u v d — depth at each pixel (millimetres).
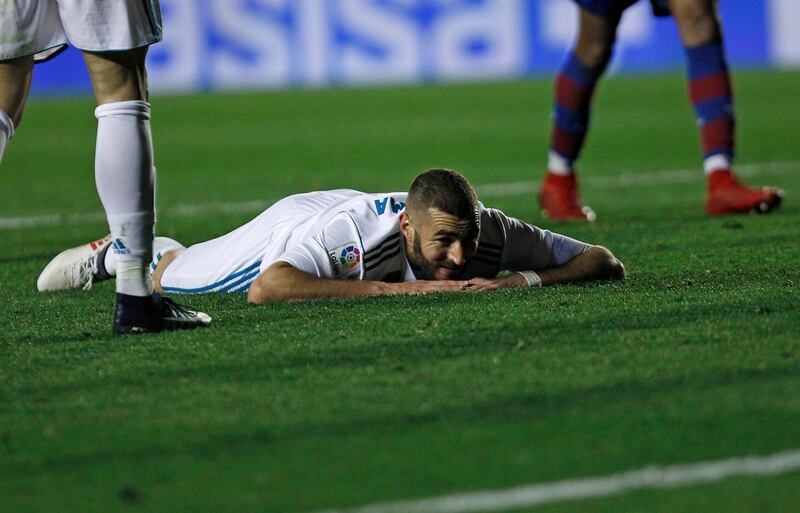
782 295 14586
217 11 73875
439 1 75875
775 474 8789
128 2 12844
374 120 55531
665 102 61000
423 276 14992
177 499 8609
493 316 13602
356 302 14484
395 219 14750
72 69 74438
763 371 11172
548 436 9633
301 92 71750
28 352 12797
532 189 31250
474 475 8883
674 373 11180
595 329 12930
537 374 11273
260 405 10609
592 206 27625
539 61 76812
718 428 9711
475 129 50312
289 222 15562
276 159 41062
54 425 10234
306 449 9492
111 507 8500
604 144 43875
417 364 11742
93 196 31578
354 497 8547
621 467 8977
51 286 17141
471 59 76625
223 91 73625
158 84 73938
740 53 77688
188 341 13016
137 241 13281
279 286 14531
